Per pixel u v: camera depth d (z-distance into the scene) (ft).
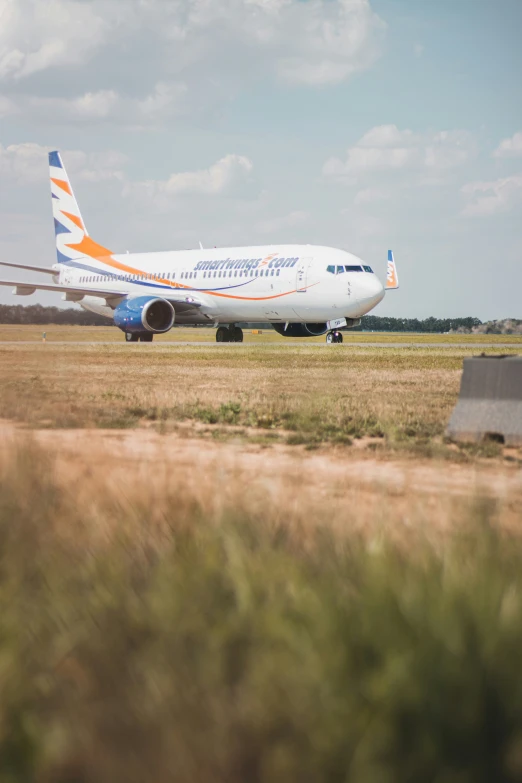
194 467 40.57
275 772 13.84
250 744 14.56
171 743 14.46
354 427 58.59
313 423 59.62
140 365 142.61
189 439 53.93
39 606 19.90
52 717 16.01
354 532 25.21
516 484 36.78
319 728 14.28
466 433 52.75
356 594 18.51
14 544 24.23
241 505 28.12
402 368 136.15
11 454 36.96
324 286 253.65
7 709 16.11
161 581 20.29
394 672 14.74
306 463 44.16
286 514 27.55
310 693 14.94
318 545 23.50
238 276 275.80
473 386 53.47
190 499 29.73
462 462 44.75
